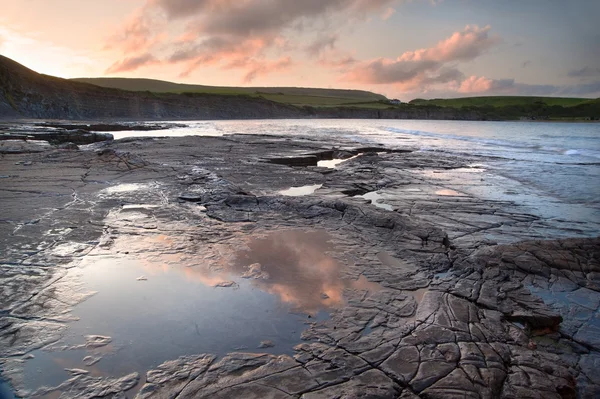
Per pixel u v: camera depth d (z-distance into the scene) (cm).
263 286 505
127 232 701
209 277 527
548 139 3931
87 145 2372
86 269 539
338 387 312
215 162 1667
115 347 365
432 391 311
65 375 325
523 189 1289
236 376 325
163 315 425
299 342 379
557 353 409
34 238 646
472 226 866
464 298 487
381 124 7700
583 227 862
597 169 1748
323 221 801
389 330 403
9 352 353
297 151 2159
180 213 835
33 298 452
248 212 857
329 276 539
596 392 346
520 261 609
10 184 1067
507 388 322
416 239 689
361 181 1353
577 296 527
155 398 299
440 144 3120
